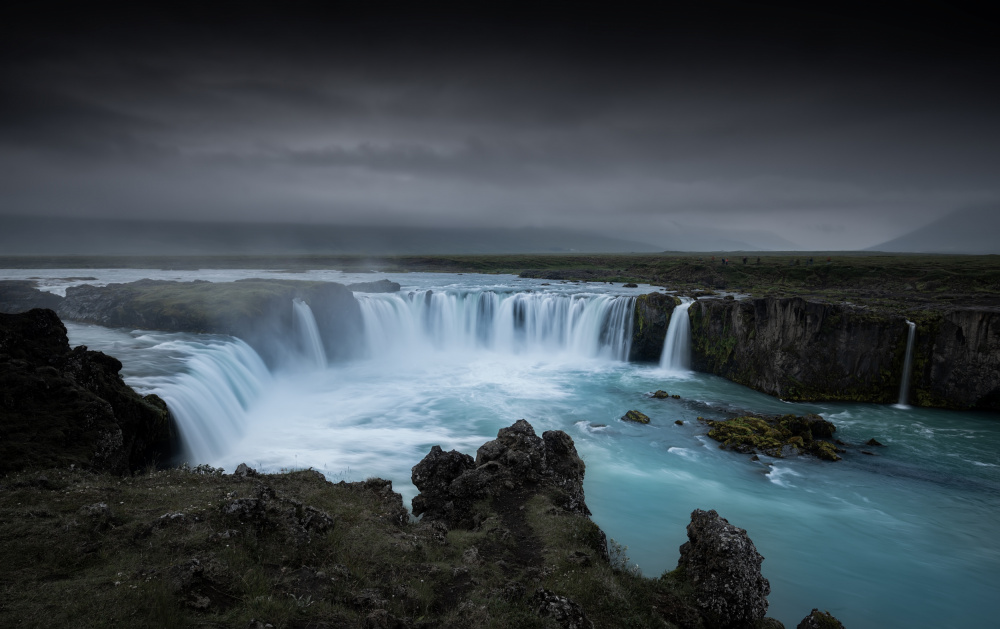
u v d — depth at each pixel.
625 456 27.03
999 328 34.44
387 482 18.05
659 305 47.69
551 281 95.31
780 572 17.69
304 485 16.59
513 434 19.94
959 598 16.53
